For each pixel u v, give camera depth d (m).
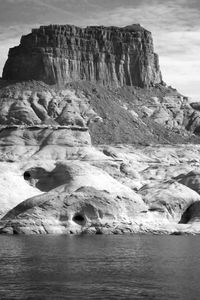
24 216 151.50
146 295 75.38
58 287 79.44
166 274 89.38
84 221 153.62
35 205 153.25
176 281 83.88
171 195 180.38
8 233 149.12
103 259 105.50
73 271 91.25
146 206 165.62
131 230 157.12
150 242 137.00
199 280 84.62
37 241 132.75
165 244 132.88
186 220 180.12
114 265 98.19
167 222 171.38
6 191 169.75
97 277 86.56
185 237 153.62
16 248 119.00
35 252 113.31
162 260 105.12
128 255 111.81
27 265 96.62
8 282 82.12
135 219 160.38
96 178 183.38
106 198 155.75
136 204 162.12
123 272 91.00
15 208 156.12
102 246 125.62
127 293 76.44
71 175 187.00
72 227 151.00
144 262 102.31
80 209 153.25
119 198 158.75
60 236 145.25
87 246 124.75
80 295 75.12
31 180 195.38
